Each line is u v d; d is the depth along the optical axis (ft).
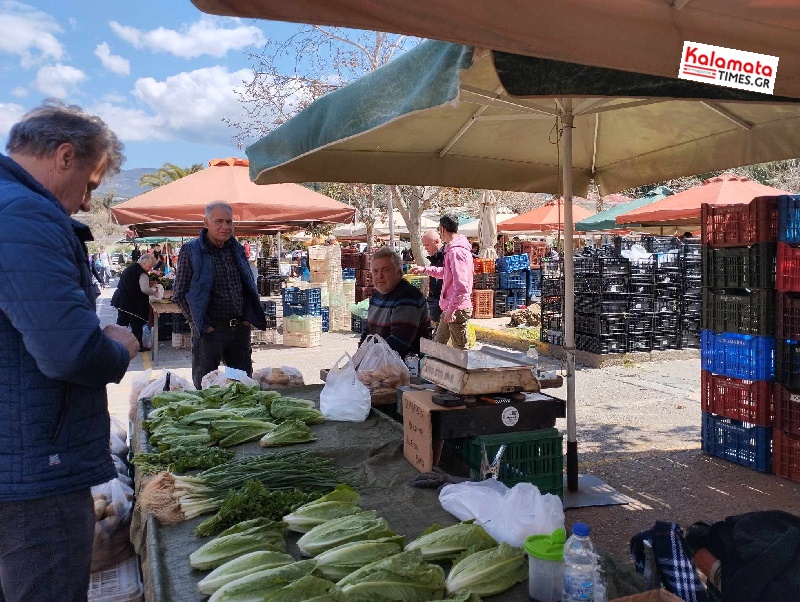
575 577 5.73
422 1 5.21
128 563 10.48
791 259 17.25
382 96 8.47
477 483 8.59
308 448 10.96
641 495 16.83
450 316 27.96
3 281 6.42
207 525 7.82
